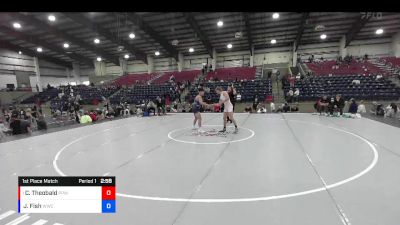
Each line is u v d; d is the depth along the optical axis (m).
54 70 35.50
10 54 29.19
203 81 24.72
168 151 5.43
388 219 2.46
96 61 35.91
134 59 34.50
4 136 8.16
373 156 4.62
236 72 26.61
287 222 2.47
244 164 4.37
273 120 10.05
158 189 3.39
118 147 5.98
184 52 31.08
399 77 17.84
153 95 21.89
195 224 2.49
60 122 13.00
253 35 24.98
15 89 28.78
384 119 9.62
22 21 19.00
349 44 26.89
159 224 2.52
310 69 23.84
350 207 2.72
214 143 6.07
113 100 22.67
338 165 4.15
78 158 5.07
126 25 21.12
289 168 4.08
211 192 3.24
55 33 22.19
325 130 7.48
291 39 26.50
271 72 25.83
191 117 12.28
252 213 2.67
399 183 3.34
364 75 19.06
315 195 3.05
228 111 7.37
